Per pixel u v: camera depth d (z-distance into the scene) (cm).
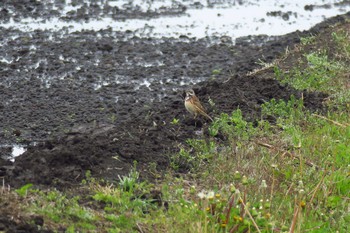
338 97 2111
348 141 1828
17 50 2511
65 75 2338
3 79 2284
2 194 1407
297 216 1438
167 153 1734
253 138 1838
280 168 1652
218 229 1409
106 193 1496
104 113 2083
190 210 1452
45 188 1496
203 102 2069
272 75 2309
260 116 1973
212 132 1844
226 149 1762
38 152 1622
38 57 2458
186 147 1780
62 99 2167
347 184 1636
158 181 1608
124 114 2078
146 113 2034
